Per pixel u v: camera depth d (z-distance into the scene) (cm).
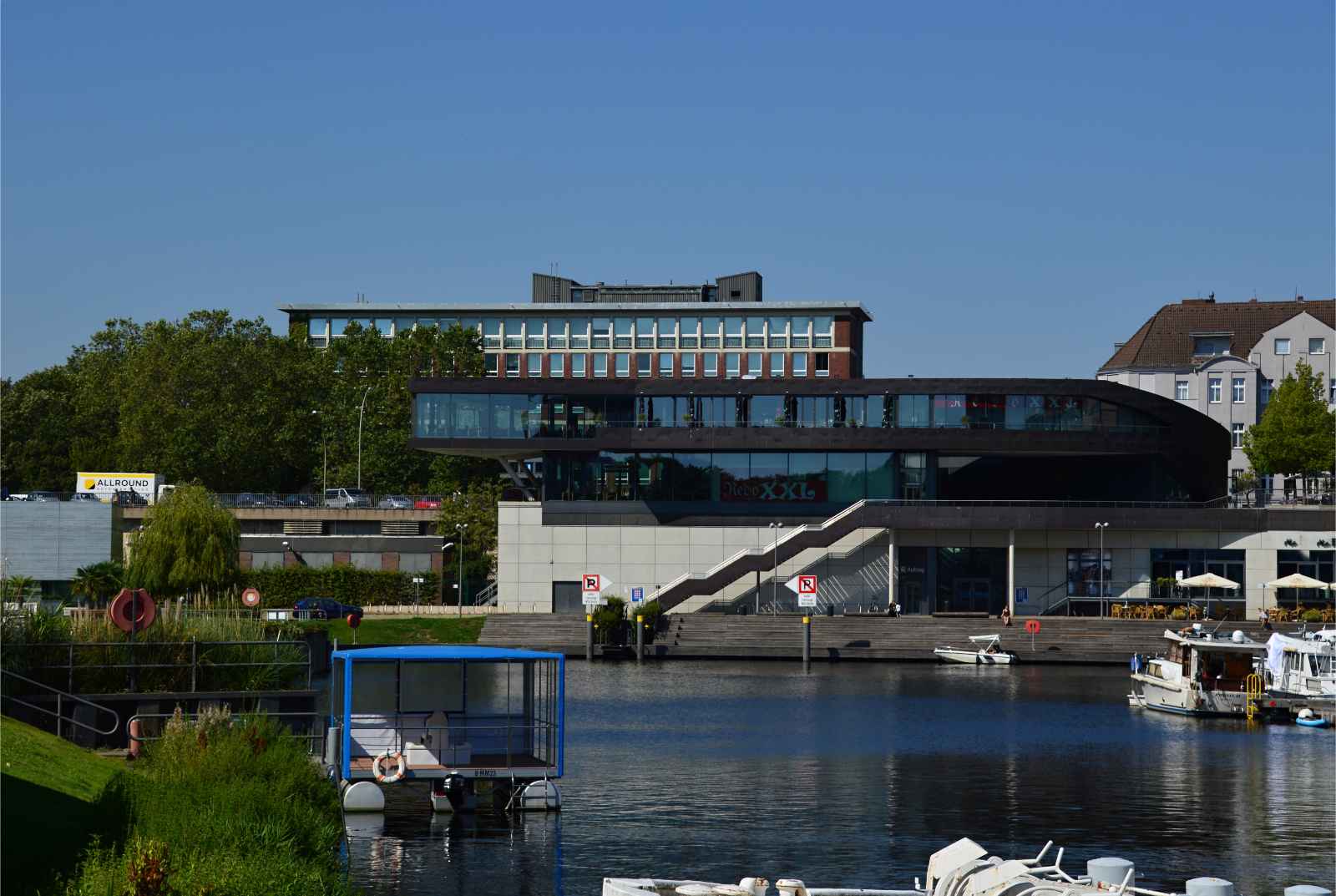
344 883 3011
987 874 2964
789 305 18762
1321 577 12000
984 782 5422
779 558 12025
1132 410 12456
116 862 2656
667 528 12569
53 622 5100
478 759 4766
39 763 3847
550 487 12769
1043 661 10812
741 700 8038
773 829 4512
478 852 4134
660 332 19038
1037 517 12069
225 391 16650
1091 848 4325
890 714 7456
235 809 3159
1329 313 18025
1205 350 18000
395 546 13538
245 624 5572
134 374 17025
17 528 11012
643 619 11100
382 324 19288
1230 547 12106
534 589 12650
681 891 2897
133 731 4484
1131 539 12206
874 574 12338
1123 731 6988
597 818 4644
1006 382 12319
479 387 12719
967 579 12362
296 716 5125
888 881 3862
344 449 16638
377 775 4597
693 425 12550
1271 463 15250
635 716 7244
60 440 17825
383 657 4606
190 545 9575
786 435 12431
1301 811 4912
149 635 5169
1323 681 7456
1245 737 6825
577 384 12650
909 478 12425
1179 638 7950
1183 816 4816
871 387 12381
